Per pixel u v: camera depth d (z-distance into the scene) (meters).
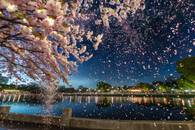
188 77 57.72
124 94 92.56
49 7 2.55
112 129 14.34
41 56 3.73
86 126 15.27
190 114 29.16
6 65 4.48
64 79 4.30
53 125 16.44
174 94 71.19
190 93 63.44
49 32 2.89
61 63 4.10
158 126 13.41
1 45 3.41
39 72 4.30
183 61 58.97
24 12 2.62
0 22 2.71
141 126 13.74
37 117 17.16
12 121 17.77
